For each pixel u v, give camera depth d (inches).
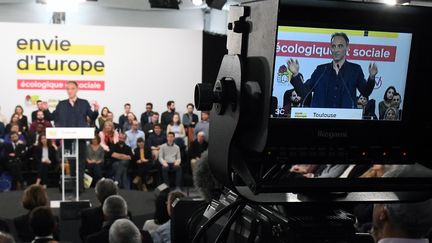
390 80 54.4
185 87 415.8
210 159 53.9
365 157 54.2
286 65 51.1
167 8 454.9
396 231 59.8
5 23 384.8
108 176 372.2
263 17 48.0
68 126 324.5
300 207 52.1
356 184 52.1
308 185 50.4
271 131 51.3
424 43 54.6
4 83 388.2
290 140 51.8
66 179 321.7
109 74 402.6
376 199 54.3
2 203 301.6
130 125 396.8
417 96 54.9
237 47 52.6
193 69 416.8
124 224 122.3
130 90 407.2
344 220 50.1
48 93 393.7
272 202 50.4
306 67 51.5
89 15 458.9
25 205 196.1
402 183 53.8
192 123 412.2
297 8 50.6
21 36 387.5
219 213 51.5
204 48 478.3
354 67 53.0
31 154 373.1
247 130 50.8
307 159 52.3
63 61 394.6
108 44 401.1
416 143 55.7
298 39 51.1
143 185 379.9
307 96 51.6
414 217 58.0
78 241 256.2
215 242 50.4
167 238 162.9
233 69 50.3
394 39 53.7
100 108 403.2
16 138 367.9
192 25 480.4
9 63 387.9
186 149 404.2
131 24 469.4
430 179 55.0
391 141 54.9
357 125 53.6
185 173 387.5
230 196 56.1
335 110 52.9
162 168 375.9
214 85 51.1
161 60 410.6
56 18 437.4
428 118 55.5
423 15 53.7
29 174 370.9
